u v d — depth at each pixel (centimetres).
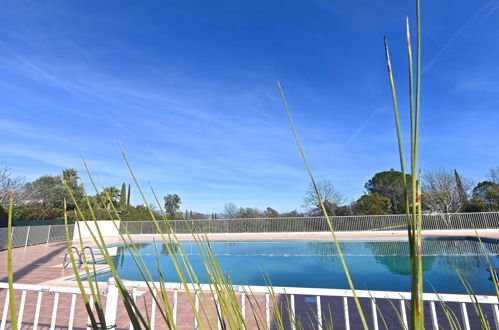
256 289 201
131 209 2470
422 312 35
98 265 873
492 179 2405
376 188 2905
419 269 36
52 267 880
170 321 51
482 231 1764
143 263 54
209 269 70
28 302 481
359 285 880
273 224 2119
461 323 363
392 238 1656
